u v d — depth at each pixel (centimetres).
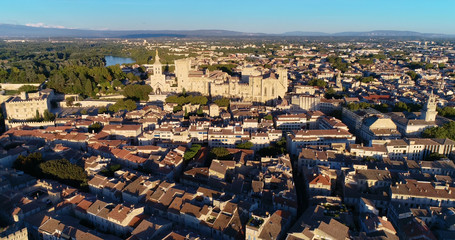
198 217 18400
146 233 16800
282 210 19325
